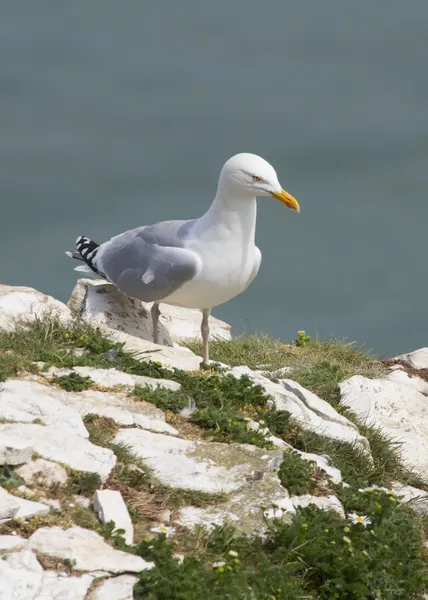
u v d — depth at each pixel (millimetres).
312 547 8969
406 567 9367
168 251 13602
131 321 14742
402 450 12391
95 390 10938
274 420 11383
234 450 10242
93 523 8641
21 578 7660
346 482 10828
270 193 12953
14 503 8398
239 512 9336
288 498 9648
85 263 15023
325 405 12328
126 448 9812
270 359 15164
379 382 14055
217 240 13383
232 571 8391
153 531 8797
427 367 15844
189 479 9602
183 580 7980
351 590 8695
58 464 9141
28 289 13633
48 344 11844
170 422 10766
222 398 11398
